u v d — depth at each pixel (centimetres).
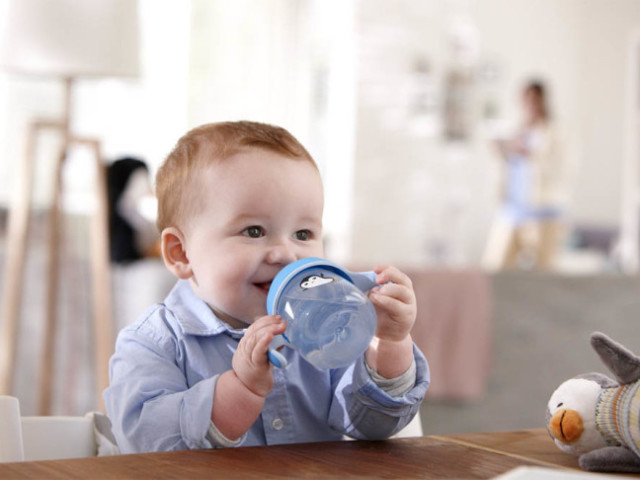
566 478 52
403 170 725
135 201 338
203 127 102
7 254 291
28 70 269
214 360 95
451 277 293
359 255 708
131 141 604
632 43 823
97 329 278
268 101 674
